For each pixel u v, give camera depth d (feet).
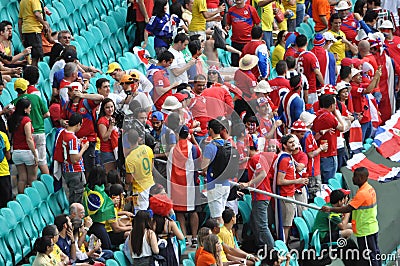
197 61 151.12
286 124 162.91
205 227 129.70
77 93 138.21
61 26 173.88
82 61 169.78
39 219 135.13
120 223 132.67
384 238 162.91
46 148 145.59
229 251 136.46
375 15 209.46
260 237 143.84
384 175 173.27
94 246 128.98
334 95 165.99
